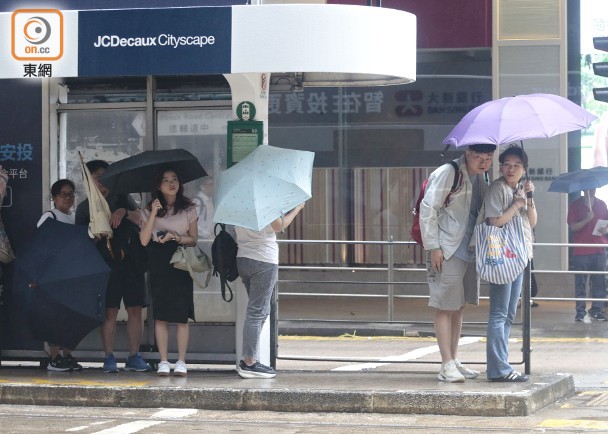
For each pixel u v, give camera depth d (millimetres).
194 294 24938
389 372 24812
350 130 46188
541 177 45500
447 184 22375
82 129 25531
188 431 20000
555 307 43688
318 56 22375
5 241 24609
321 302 44188
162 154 23641
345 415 21531
